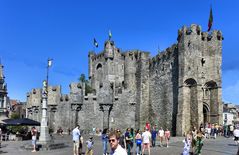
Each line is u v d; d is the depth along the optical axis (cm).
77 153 2634
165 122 5841
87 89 7812
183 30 5312
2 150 3334
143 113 6544
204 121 5278
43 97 3544
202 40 5322
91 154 2422
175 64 5622
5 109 7050
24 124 4978
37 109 7162
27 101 7719
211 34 5369
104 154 2695
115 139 810
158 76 6262
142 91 6631
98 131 6397
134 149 3222
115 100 6575
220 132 4838
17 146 3844
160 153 2797
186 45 5256
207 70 5253
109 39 7875
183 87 5181
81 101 6538
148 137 2628
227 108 10312
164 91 5969
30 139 5275
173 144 3688
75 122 6444
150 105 6512
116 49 7844
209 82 5234
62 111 6650
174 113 5528
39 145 3397
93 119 6481
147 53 6800
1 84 7069
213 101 5206
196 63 5200
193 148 2534
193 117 5075
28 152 3131
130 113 6625
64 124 6575
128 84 7344
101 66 8144
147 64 6769
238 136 3512
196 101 5072
